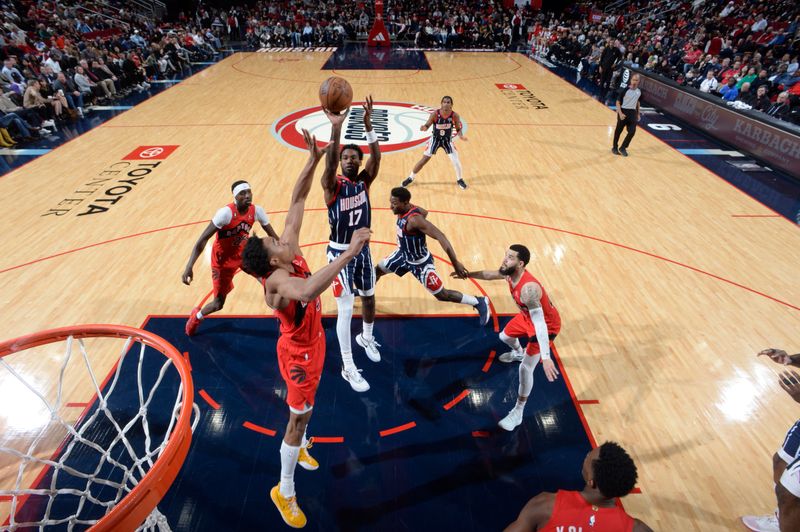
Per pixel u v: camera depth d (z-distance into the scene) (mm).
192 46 19000
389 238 6438
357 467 3510
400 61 19016
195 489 3342
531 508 1987
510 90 14516
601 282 5652
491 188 7980
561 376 4359
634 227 6836
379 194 7691
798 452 2822
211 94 13789
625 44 17453
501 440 3742
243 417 3898
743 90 11211
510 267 3395
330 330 4883
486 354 4598
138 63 14930
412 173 7887
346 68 17547
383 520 3154
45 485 3338
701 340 4793
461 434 3787
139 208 7156
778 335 4875
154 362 4430
